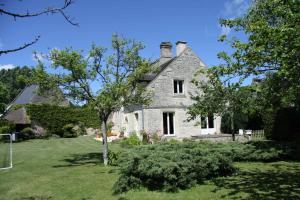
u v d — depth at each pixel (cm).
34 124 3002
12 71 6091
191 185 825
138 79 1277
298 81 616
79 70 1162
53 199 756
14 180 996
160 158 838
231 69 689
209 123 2270
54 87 1194
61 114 3144
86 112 3319
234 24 850
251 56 629
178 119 2147
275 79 706
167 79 2148
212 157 923
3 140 2489
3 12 308
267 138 1961
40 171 1149
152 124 2056
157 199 713
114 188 807
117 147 1923
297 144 1289
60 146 2144
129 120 2397
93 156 1560
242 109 1109
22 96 3900
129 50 1216
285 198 686
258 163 1167
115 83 1208
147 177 810
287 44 574
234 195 726
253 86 725
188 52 2252
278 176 916
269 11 875
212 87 1280
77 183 919
